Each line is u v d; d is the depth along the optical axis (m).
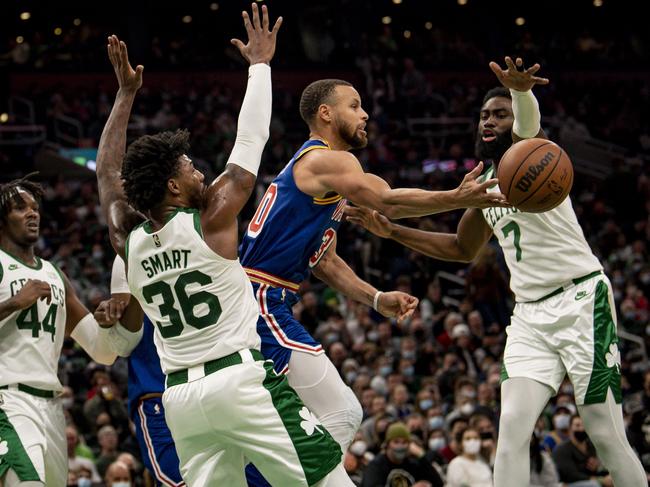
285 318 5.96
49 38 32.41
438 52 33.38
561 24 36.00
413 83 30.55
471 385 13.70
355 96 6.19
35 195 6.96
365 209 7.06
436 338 16.80
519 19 35.81
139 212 5.69
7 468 6.35
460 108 30.03
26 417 6.54
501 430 6.36
